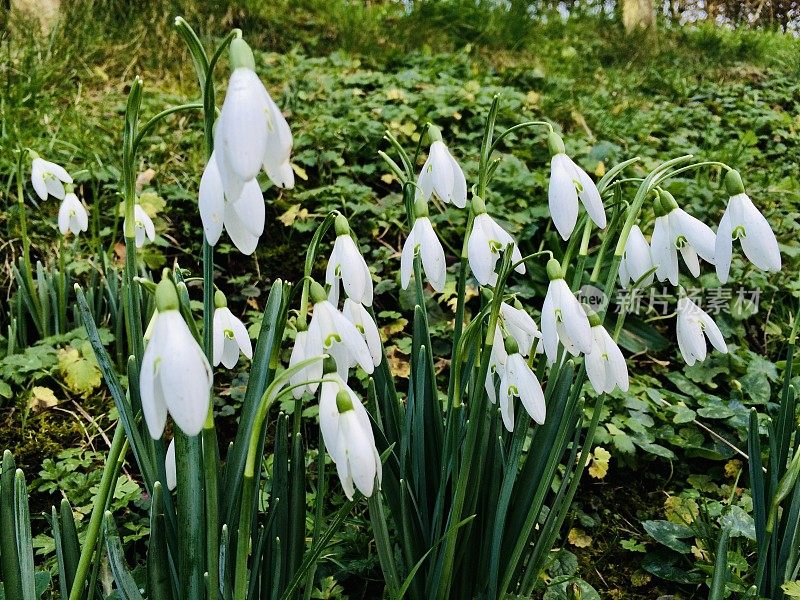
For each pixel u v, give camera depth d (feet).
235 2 18.34
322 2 20.38
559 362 4.86
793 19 39.55
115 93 14.26
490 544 5.01
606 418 8.23
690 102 20.25
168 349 2.85
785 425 5.11
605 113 16.56
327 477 6.97
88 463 7.28
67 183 8.09
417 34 20.10
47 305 8.91
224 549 3.90
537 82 17.99
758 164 16.43
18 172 8.41
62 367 8.33
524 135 13.73
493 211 10.71
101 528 4.09
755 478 5.16
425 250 4.46
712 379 9.51
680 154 14.69
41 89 13.26
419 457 4.93
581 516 7.20
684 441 8.10
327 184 11.93
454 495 4.55
